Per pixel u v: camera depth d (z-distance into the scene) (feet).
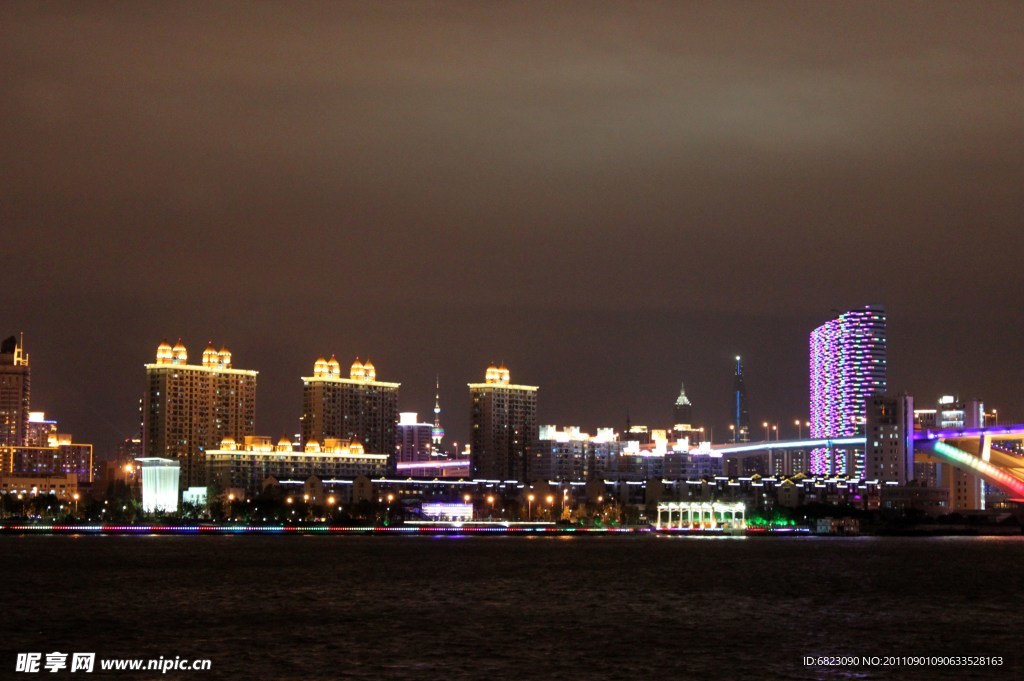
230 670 570.05
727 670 576.61
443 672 566.77
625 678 556.51
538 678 554.87
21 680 549.54
